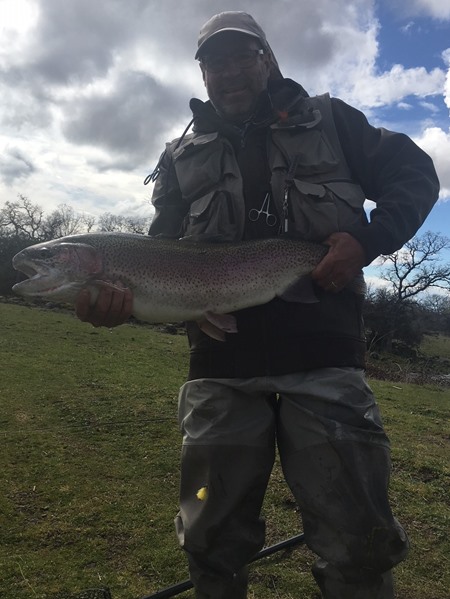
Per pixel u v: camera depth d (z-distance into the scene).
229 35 2.42
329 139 2.41
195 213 2.52
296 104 2.43
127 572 3.26
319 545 2.12
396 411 7.96
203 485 2.31
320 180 2.35
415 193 2.25
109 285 2.54
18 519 3.87
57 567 3.29
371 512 2.03
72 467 4.90
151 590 3.08
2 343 11.72
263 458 2.31
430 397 9.87
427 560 3.51
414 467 5.20
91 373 9.16
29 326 15.02
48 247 2.65
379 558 2.02
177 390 8.12
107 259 2.61
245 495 2.28
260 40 2.48
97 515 3.98
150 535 3.71
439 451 5.84
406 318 37.84
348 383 2.21
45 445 5.45
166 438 5.78
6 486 4.40
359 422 2.14
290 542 3.45
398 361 26.97
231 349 2.37
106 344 13.05
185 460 2.37
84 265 2.59
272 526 3.88
